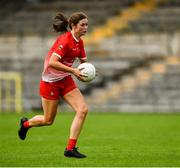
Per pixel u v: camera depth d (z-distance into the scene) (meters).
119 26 70.81
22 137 24.75
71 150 22.91
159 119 49.06
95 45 69.12
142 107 60.91
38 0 79.62
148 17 71.44
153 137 33.62
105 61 66.56
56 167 20.67
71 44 22.30
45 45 71.94
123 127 41.53
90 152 25.77
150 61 64.81
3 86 66.44
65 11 76.44
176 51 66.50
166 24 69.62
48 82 22.62
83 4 76.88
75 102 22.59
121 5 74.81
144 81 62.62
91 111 61.62
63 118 51.22
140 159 22.97
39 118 23.86
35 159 23.09
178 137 33.53
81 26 22.23
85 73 22.16
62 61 22.64
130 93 61.94
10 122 46.75
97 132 37.66
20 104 63.09
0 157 23.91
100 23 72.12
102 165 21.09
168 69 63.00
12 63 70.69
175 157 23.69
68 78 22.69
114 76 64.25
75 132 22.64
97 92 62.62
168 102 60.56
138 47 68.00
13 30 74.25
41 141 31.50
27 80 67.25
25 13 77.38
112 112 59.75
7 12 78.12
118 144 29.58
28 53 71.88
